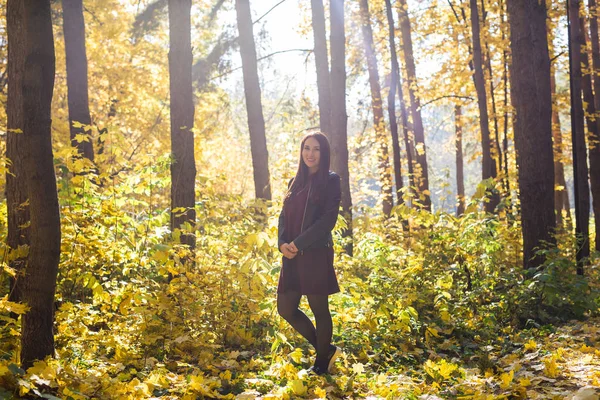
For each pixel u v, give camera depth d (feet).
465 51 60.85
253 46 37.01
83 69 32.58
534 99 25.81
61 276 17.66
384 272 22.11
